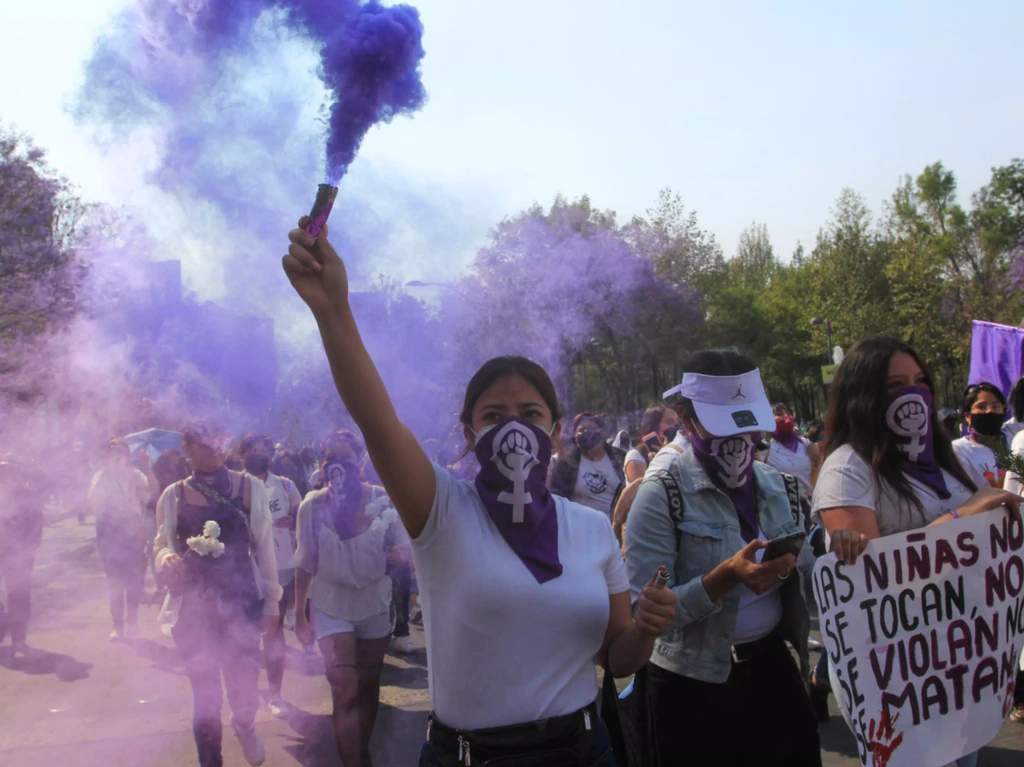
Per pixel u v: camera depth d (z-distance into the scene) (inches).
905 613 111.3
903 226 1691.7
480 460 85.1
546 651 81.1
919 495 113.2
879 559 110.7
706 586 103.7
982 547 113.3
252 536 167.9
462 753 80.4
